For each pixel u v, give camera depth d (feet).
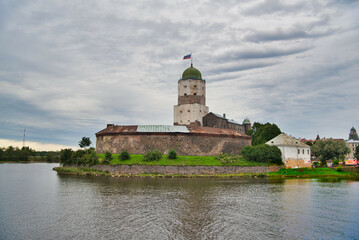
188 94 333.83
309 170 241.35
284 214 96.07
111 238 71.51
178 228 79.41
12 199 118.73
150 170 212.02
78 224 82.84
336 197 127.03
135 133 248.93
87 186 155.12
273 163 244.01
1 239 70.38
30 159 554.05
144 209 100.58
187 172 211.61
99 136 268.62
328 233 77.00
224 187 153.79
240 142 283.18
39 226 80.89
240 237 72.79
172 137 248.93
